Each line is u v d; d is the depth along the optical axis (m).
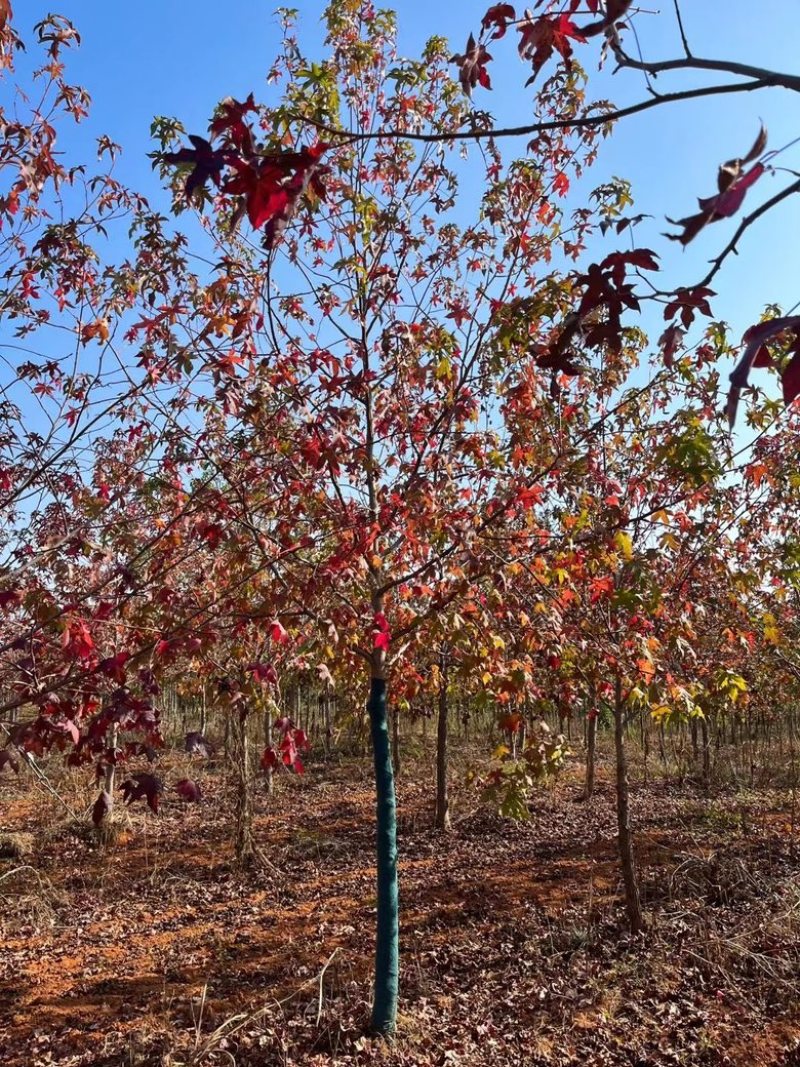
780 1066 4.89
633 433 6.23
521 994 6.15
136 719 2.89
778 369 1.40
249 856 10.38
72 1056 5.59
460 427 5.28
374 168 5.78
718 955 6.45
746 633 6.38
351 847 11.16
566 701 5.49
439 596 4.77
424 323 5.67
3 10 2.82
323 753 18.70
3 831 11.75
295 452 4.69
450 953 7.11
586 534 4.91
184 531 4.48
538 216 5.71
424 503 4.80
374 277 5.52
